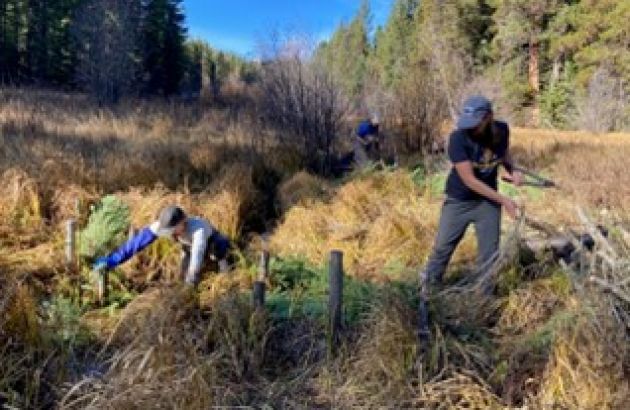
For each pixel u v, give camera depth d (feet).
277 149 32.01
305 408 10.43
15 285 11.96
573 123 82.43
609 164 26.91
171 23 125.59
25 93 56.49
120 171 23.76
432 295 12.03
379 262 18.04
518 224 13.44
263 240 20.74
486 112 12.65
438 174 27.76
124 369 9.88
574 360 10.21
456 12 94.27
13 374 10.22
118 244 16.87
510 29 95.25
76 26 75.46
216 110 51.49
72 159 23.76
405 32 102.63
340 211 22.08
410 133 33.60
